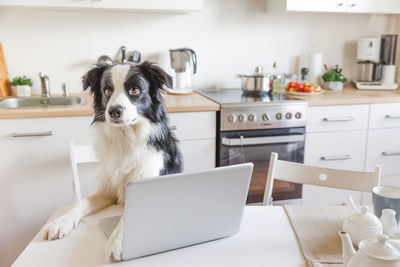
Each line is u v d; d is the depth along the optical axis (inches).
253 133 93.7
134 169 51.3
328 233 41.5
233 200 38.1
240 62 119.9
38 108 84.3
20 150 81.7
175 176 33.5
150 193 32.9
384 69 120.8
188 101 94.3
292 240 40.1
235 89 119.2
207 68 117.7
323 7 106.5
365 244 28.4
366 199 108.0
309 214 46.3
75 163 61.0
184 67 105.5
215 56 117.4
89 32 106.5
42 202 85.3
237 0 115.1
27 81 102.2
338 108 99.6
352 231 37.9
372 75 123.3
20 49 103.3
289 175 58.3
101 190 52.3
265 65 122.2
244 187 38.1
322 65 125.3
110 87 50.6
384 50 122.1
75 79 108.3
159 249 36.6
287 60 123.6
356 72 129.8
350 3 107.9
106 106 51.4
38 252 37.0
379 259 26.4
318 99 98.7
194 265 34.9
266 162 96.6
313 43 124.3
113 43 108.7
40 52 104.7
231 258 36.3
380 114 103.3
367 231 37.3
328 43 125.7
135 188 32.0
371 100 101.2
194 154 91.6
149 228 34.7
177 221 35.9
